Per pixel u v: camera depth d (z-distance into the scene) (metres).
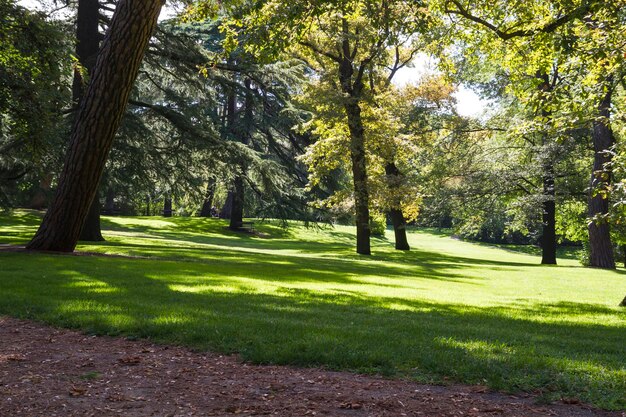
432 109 36.44
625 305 13.62
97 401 4.95
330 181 40.28
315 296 11.88
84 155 16.94
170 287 11.65
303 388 5.36
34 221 39.69
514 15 16.86
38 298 9.41
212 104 27.83
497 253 50.00
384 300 11.98
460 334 7.83
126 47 16.30
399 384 5.51
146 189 26.08
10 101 18.53
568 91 15.76
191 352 6.60
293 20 14.70
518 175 32.38
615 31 13.44
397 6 15.65
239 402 4.97
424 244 52.88
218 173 26.97
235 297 10.80
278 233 49.16
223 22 16.56
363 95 30.62
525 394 5.28
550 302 14.09
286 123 36.50
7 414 4.58
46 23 19.02
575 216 38.22
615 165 13.18
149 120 26.88
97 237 26.81
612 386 5.44
